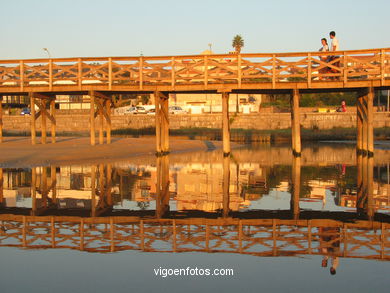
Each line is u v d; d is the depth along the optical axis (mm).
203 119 39469
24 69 20047
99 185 11562
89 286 4328
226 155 19281
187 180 12562
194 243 5977
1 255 5434
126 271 4789
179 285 4348
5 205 8922
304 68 18047
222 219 7582
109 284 4383
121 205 8945
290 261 5137
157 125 19688
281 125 38656
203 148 25891
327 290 4195
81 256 5375
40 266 4984
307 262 5098
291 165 16547
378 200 9398
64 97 49062
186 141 29688
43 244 5934
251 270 4812
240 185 11648
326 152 23078
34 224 7191
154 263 5070
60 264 5051
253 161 18141
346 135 35969
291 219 7539
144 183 11961
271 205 8883
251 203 9133
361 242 5996
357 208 8531
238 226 7023
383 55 17328
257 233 6547
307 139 35812
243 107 45562
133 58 18984
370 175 13531
